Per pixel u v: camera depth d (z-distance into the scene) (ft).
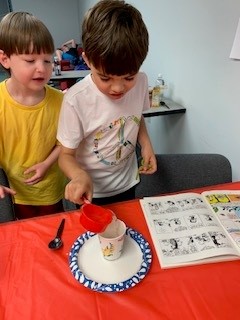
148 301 1.82
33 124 3.64
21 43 3.07
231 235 2.31
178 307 1.79
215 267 2.06
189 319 1.72
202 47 4.40
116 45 2.13
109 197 3.71
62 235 2.35
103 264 2.10
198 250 2.17
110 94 2.60
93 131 3.04
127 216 2.56
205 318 1.72
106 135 3.12
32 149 3.79
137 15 2.33
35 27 3.14
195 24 4.47
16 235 2.36
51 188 4.15
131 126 3.23
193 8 4.44
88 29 2.27
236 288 1.91
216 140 4.50
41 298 1.86
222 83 4.07
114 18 2.20
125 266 2.08
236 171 4.17
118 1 2.35
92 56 2.23
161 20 5.66
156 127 6.84
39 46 3.15
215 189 2.92
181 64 5.16
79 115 2.83
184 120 5.42
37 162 3.88
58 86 8.64
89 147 3.21
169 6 5.21
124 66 2.22
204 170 3.84
